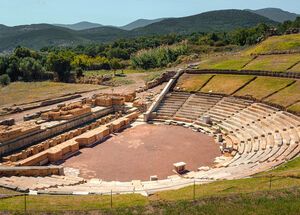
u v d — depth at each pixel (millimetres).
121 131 62125
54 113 60688
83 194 30016
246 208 24984
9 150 49625
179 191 29328
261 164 38656
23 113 67125
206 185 30625
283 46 96750
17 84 104562
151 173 43656
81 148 53438
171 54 141250
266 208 24938
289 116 53938
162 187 32969
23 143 51938
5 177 37438
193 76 82625
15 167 39844
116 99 73250
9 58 125750
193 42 176125
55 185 35062
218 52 138625
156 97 76500
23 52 143250
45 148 50688
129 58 173875
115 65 136250
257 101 62969
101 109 69938
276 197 26281
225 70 79938
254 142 50125
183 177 40469
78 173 43781
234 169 38875
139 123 67250
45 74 122000
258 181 30156
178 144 54719
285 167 34000
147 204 25797
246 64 85000
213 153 50469
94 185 36812
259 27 167500
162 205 25531
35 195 29188
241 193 27016
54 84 102375
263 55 91875
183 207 25172
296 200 25797
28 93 88062
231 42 165250
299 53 86438
